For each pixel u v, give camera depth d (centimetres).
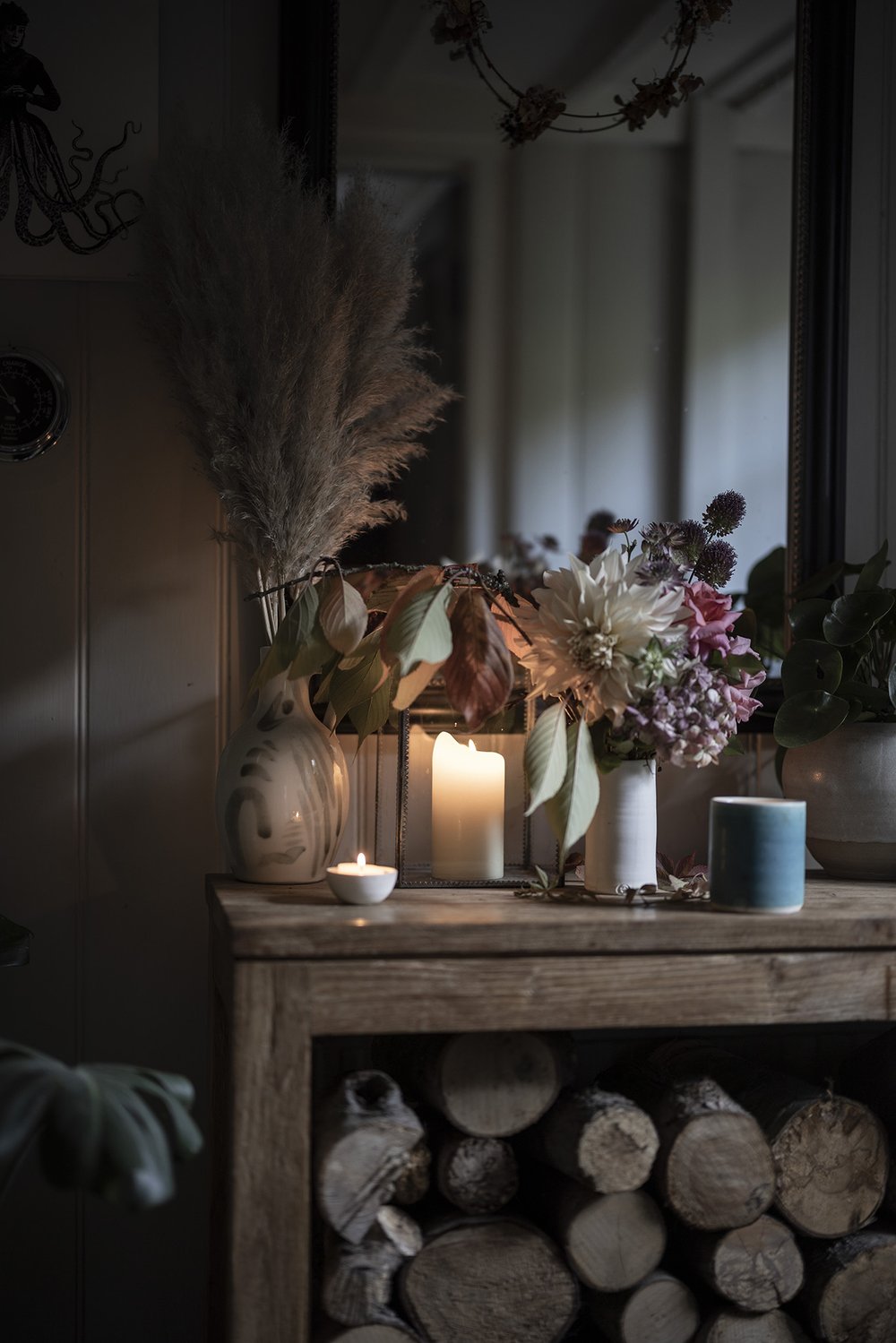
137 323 142
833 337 160
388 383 140
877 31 165
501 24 154
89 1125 87
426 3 152
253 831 128
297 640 125
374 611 140
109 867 148
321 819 129
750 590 161
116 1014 147
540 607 127
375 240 136
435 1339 110
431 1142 116
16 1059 96
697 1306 117
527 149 155
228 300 131
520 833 154
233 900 119
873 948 115
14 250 144
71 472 147
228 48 149
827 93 159
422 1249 110
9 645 146
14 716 146
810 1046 156
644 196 158
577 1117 112
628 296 158
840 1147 119
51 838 147
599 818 126
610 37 156
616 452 158
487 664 121
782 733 138
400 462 152
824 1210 119
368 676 134
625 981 110
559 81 155
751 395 161
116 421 148
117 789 148
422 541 153
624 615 121
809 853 159
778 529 161
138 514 148
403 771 135
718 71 159
